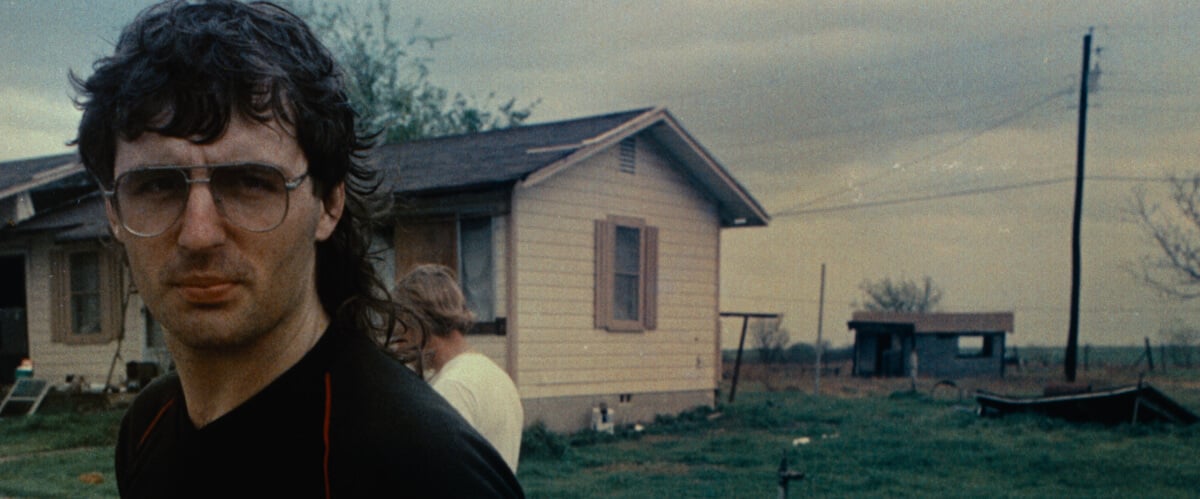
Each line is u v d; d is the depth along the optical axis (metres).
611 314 15.00
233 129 1.07
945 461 11.87
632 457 11.95
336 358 1.19
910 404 21.81
